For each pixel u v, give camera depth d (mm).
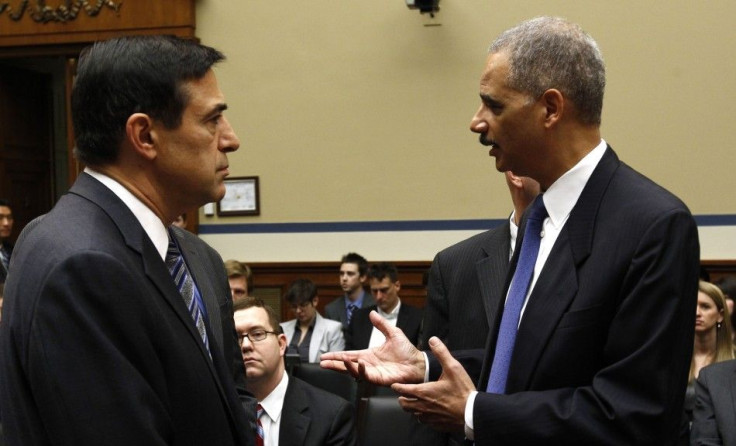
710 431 3238
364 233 7664
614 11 7156
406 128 7574
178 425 1412
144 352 1359
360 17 7637
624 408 1483
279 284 7785
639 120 7145
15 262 1411
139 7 7910
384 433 3297
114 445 1283
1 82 9047
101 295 1325
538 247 1744
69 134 8289
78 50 8141
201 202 1565
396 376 1804
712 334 3816
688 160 7070
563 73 1636
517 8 7332
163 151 1489
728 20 6980
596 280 1575
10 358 1354
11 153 9164
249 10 7832
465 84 7445
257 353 3066
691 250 1552
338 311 6918
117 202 1462
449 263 2678
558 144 1668
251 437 1573
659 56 7102
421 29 7516
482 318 2514
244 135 7867
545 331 1604
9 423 1356
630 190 1631
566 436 1510
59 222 1399
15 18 8156
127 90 1465
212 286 1744
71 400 1282
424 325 2736
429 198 7543
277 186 7816
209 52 1553
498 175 7402
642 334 1508
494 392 1705
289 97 7777
